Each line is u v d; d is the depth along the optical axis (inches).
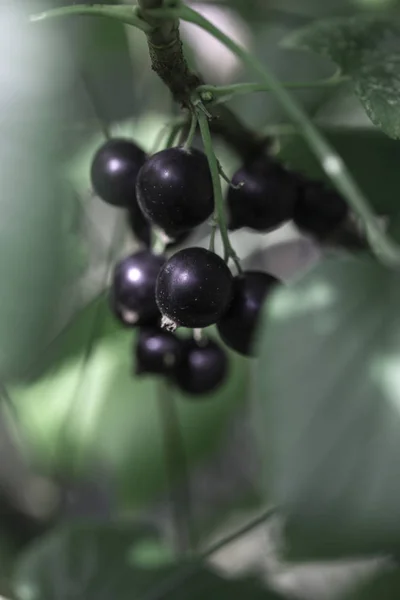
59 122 9.3
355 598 11.4
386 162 11.0
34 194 8.9
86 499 15.9
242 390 12.8
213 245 9.2
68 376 12.6
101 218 11.8
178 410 12.8
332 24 10.1
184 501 13.1
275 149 11.0
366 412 7.7
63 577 11.5
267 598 11.4
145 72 11.7
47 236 8.8
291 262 13.9
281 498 7.6
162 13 9.0
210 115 9.4
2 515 16.3
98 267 11.6
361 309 7.9
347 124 11.6
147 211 9.3
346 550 7.5
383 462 7.6
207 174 9.2
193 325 9.1
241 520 15.3
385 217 11.0
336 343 7.8
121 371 12.7
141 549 11.6
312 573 13.5
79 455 13.0
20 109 9.2
